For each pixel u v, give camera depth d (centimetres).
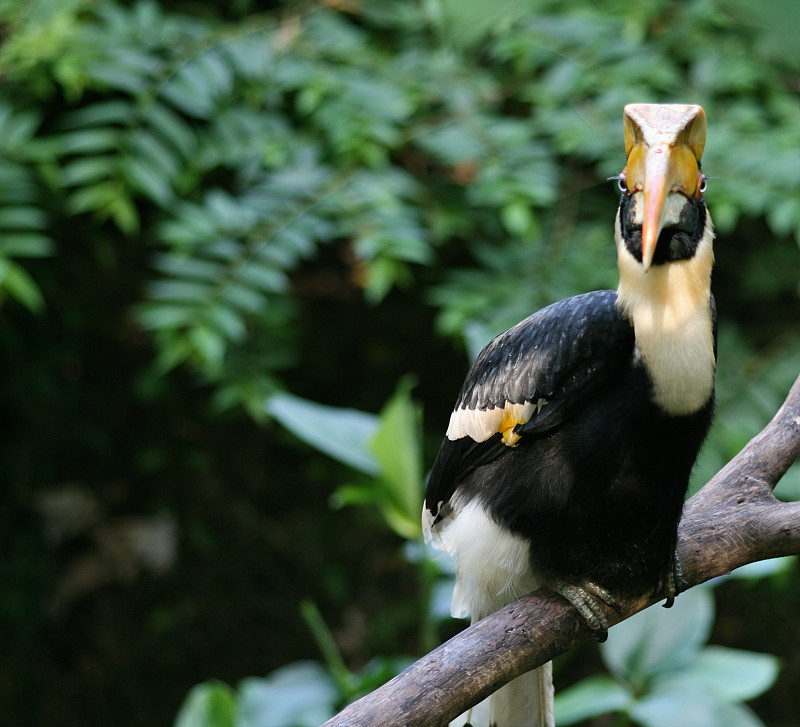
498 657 353
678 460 364
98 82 781
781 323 1059
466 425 404
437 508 441
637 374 359
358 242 742
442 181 870
